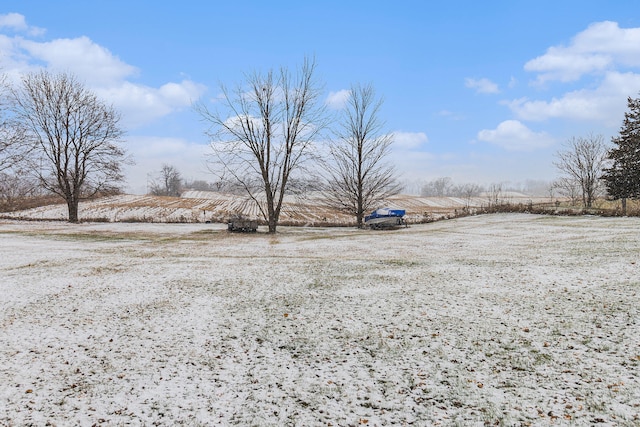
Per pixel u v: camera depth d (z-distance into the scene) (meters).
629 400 4.13
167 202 65.50
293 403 4.38
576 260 11.95
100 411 4.27
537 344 5.76
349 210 37.41
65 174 40.06
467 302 8.11
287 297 9.00
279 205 30.67
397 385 4.73
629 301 7.38
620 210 31.05
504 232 24.27
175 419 4.09
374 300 8.53
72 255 16.39
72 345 6.23
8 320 7.50
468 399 4.34
